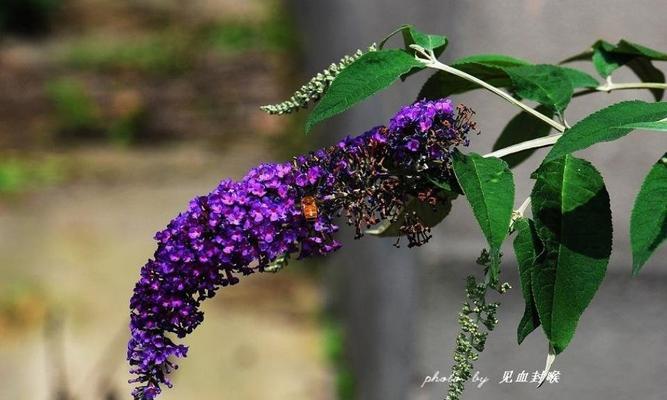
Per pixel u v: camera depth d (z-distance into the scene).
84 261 5.61
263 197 1.52
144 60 8.34
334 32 4.76
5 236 6.00
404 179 1.53
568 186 1.51
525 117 1.66
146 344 1.53
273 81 8.19
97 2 9.89
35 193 6.78
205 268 1.52
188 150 7.68
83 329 4.70
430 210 1.57
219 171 7.17
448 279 1.92
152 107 7.96
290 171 1.53
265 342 4.50
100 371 4.16
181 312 1.52
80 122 7.93
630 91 1.88
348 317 4.05
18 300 5.05
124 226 6.14
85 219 6.26
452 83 1.63
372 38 3.08
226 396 4.05
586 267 1.50
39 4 9.45
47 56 8.52
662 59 1.65
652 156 1.86
